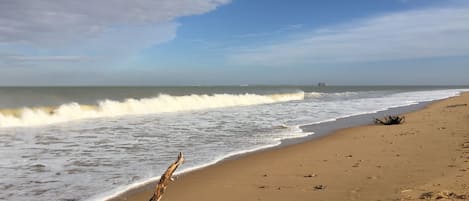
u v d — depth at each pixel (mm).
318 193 7012
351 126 18359
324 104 37781
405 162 9352
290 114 25484
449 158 9602
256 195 7016
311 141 13609
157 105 29688
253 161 10055
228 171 8922
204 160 10172
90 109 24672
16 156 10406
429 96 57469
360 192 6961
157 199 4699
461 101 35750
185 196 7020
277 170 8969
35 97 29781
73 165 9398
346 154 10812
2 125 17953
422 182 7398
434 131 15023
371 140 13414
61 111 22562
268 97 46375
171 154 10961
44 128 17078
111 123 19359
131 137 14203
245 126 18141
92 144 12539
